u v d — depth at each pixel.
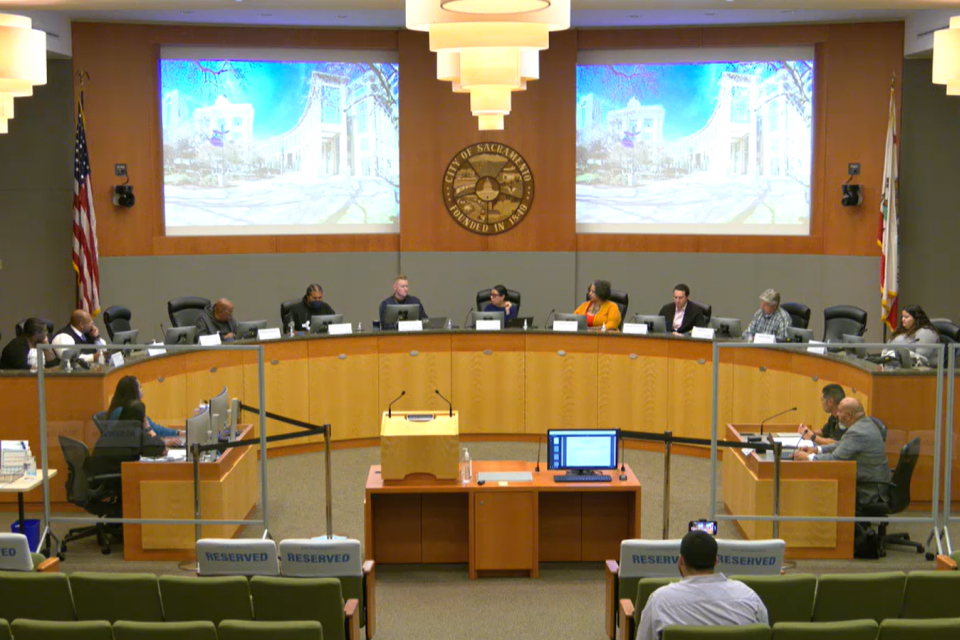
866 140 12.75
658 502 8.92
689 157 13.47
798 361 9.18
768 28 12.88
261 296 13.52
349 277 13.72
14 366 8.88
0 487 7.30
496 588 7.19
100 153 12.70
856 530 7.66
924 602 5.27
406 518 7.56
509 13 4.59
